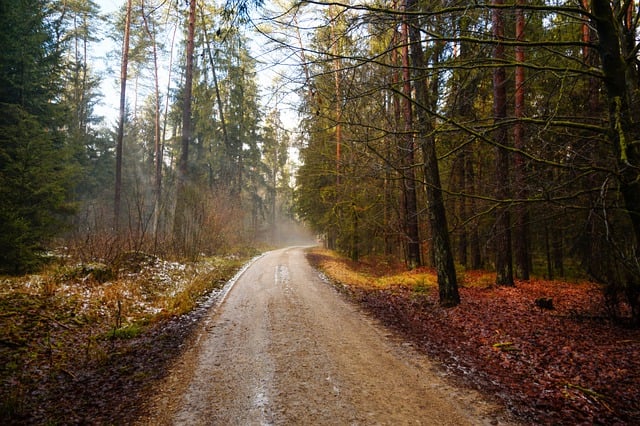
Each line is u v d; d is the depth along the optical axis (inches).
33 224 381.1
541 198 203.0
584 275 522.6
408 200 623.5
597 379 182.7
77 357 223.8
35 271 376.5
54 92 653.9
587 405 159.5
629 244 279.7
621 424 144.9
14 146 415.2
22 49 515.8
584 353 215.8
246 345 244.8
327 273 604.4
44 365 205.9
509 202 205.2
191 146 1254.9
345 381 187.0
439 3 174.7
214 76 1081.4
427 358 221.0
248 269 657.0
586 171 183.8
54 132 631.2
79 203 450.6
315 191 863.7
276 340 254.7
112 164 1264.8
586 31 312.5
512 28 303.4
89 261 438.0
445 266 352.8
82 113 1267.2
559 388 176.1
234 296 413.4
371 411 156.1
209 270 587.8
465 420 148.5
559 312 315.0
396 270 687.1
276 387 180.2
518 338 248.8
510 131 332.5
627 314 279.7
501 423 146.0
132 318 313.9
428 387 179.9
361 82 192.2
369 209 741.3
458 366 208.2
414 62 297.6
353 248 817.5
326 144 645.3
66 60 1144.8
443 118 176.9
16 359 205.2
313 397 169.5
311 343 248.1
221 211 858.8
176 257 601.3
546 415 152.3
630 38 178.5
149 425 147.1
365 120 243.9
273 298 399.2
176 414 155.3
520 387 179.6
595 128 168.2
